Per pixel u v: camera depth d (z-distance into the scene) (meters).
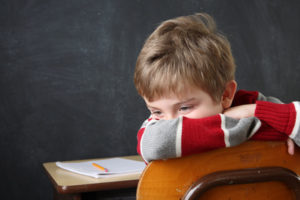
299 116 0.62
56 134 2.46
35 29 2.43
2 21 2.37
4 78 2.37
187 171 0.57
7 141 2.37
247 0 2.95
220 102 0.72
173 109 0.68
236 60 2.90
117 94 2.60
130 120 2.62
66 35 2.49
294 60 3.06
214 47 0.70
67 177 1.09
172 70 0.66
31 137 2.41
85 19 2.54
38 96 2.43
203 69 0.66
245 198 0.60
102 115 2.56
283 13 3.04
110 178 1.06
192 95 0.66
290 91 3.04
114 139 2.59
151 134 0.58
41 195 2.43
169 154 0.56
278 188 0.62
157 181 0.56
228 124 0.60
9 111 2.37
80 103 2.52
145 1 2.68
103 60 2.57
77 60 2.51
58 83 2.47
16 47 2.39
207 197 0.58
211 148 0.56
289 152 0.62
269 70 2.99
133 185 1.02
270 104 0.64
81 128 2.52
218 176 0.55
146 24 2.68
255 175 0.57
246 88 2.92
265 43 2.98
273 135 0.61
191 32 0.71
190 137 0.56
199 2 2.82
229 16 2.90
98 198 1.08
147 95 0.69
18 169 2.39
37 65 2.43
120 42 2.61
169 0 2.74
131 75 2.63
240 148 0.59
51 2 2.47
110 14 2.60
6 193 2.37
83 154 2.52
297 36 3.07
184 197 0.56
